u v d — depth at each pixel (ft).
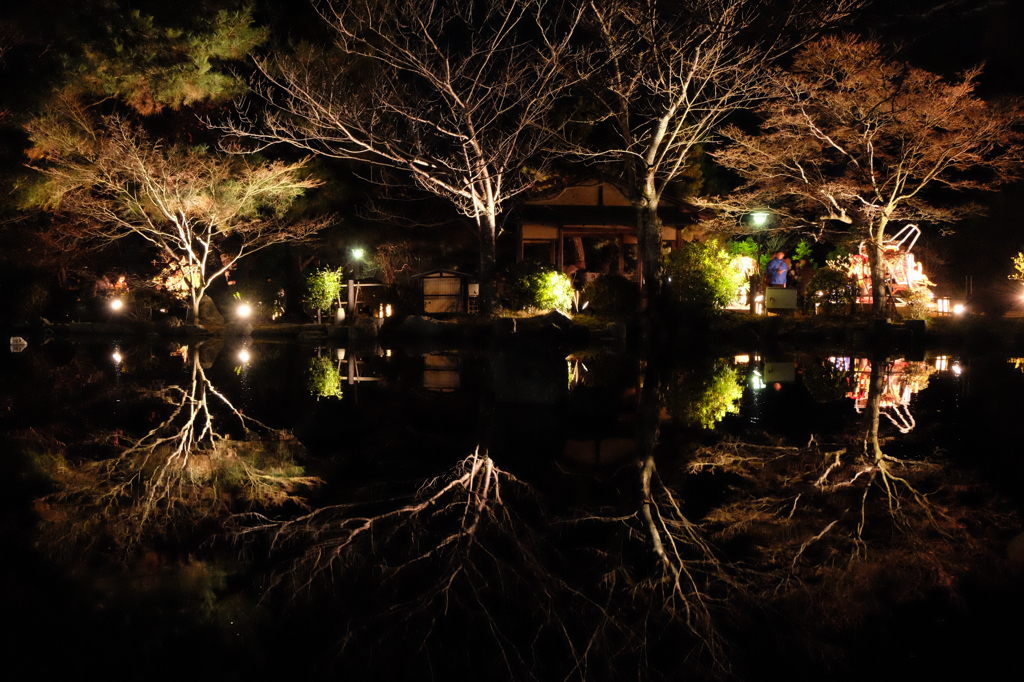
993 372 39.68
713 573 11.36
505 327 59.16
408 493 15.69
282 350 56.70
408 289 80.23
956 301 75.92
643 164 65.31
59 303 78.43
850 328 59.16
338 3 67.67
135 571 11.14
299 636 9.12
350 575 11.12
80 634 8.98
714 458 19.51
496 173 67.97
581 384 34.58
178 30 67.72
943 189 84.64
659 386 34.01
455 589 10.64
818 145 65.36
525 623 9.70
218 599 10.07
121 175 68.85
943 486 16.52
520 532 13.24
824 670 8.23
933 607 9.99
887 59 61.77
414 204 85.71
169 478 16.87
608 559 11.90
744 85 63.77
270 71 68.90
